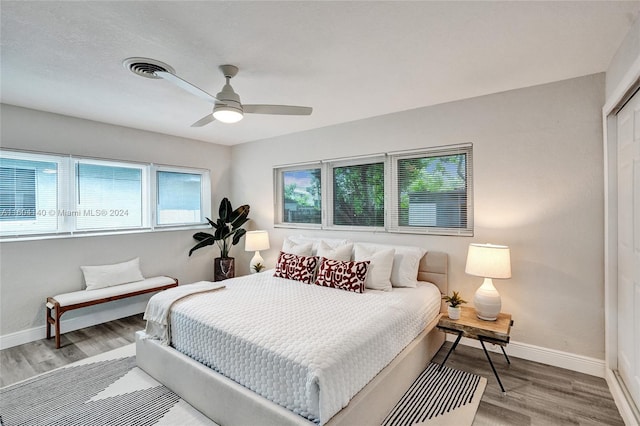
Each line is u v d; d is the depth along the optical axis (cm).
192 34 186
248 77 247
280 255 355
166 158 432
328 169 405
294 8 162
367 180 372
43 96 285
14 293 307
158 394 219
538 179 265
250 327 191
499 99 282
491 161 286
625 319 212
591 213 245
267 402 163
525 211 271
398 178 348
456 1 157
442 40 194
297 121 375
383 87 270
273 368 164
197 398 200
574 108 250
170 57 214
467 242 300
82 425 188
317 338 175
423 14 167
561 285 257
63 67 228
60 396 218
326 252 333
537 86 265
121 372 250
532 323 269
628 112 202
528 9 164
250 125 393
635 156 191
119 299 355
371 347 183
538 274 266
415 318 242
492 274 244
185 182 464
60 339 318
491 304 247
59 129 338
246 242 425
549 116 260
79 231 358
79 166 359
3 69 231
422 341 247
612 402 211
